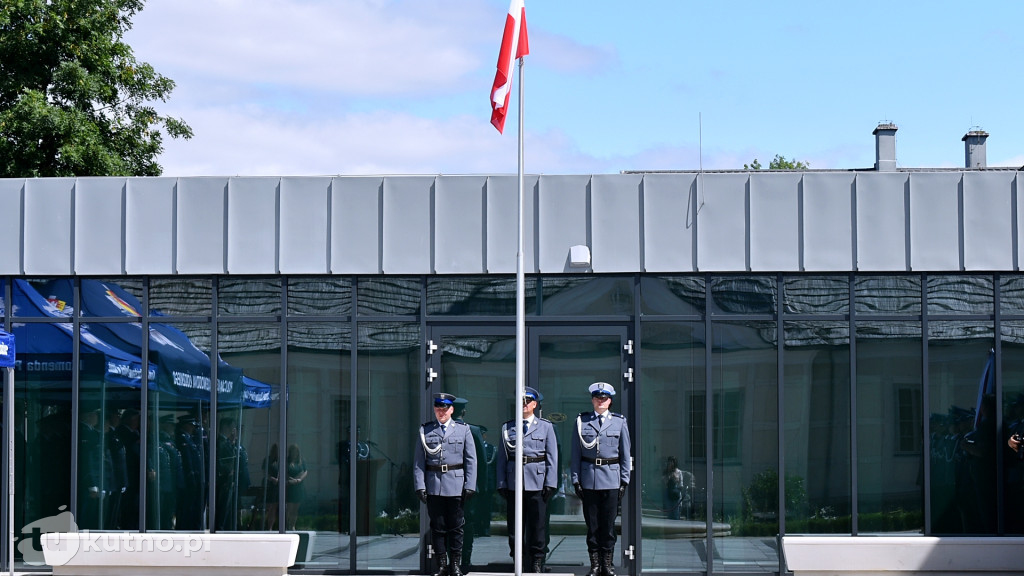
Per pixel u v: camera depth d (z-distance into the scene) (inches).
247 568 486.0
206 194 500.1
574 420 493.4
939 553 472.1
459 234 494.0
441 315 496.1
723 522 486.9
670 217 488.1
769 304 490.0
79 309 505.4
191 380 502.3
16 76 1166.3
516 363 464.1
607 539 471.2
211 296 502.3
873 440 486.9
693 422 489.1
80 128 1131.9
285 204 497.7
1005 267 481.4
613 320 491.2
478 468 494.6
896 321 487.5
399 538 493.7
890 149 1115.9
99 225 502.0
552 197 490.9
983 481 483.5
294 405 499.5
